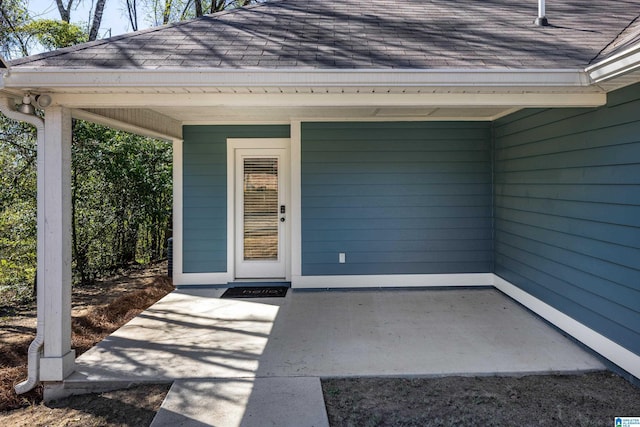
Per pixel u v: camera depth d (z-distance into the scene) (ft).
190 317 15.64
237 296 18.49
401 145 19.31
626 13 15.69
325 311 16.25
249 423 8.68
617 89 10.82
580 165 12.59
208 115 18.12
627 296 10.59
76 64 10.12
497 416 9.00
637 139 10.16
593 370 11.07
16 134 20.42
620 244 10.84
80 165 22.29
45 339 10.40
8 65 9.51
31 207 20.79
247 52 11.22
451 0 18.10
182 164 20.13
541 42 12.41
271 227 20.77
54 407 9.79
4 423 9.10
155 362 11.57
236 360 11.72
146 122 15.81
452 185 19.44
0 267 20.01
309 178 19.31
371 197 19.38
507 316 15.48
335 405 9.49
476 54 11.26
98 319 15.97
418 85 10.23
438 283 19.48
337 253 19.43
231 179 20.22
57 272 10.48
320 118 19.10
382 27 14.12
